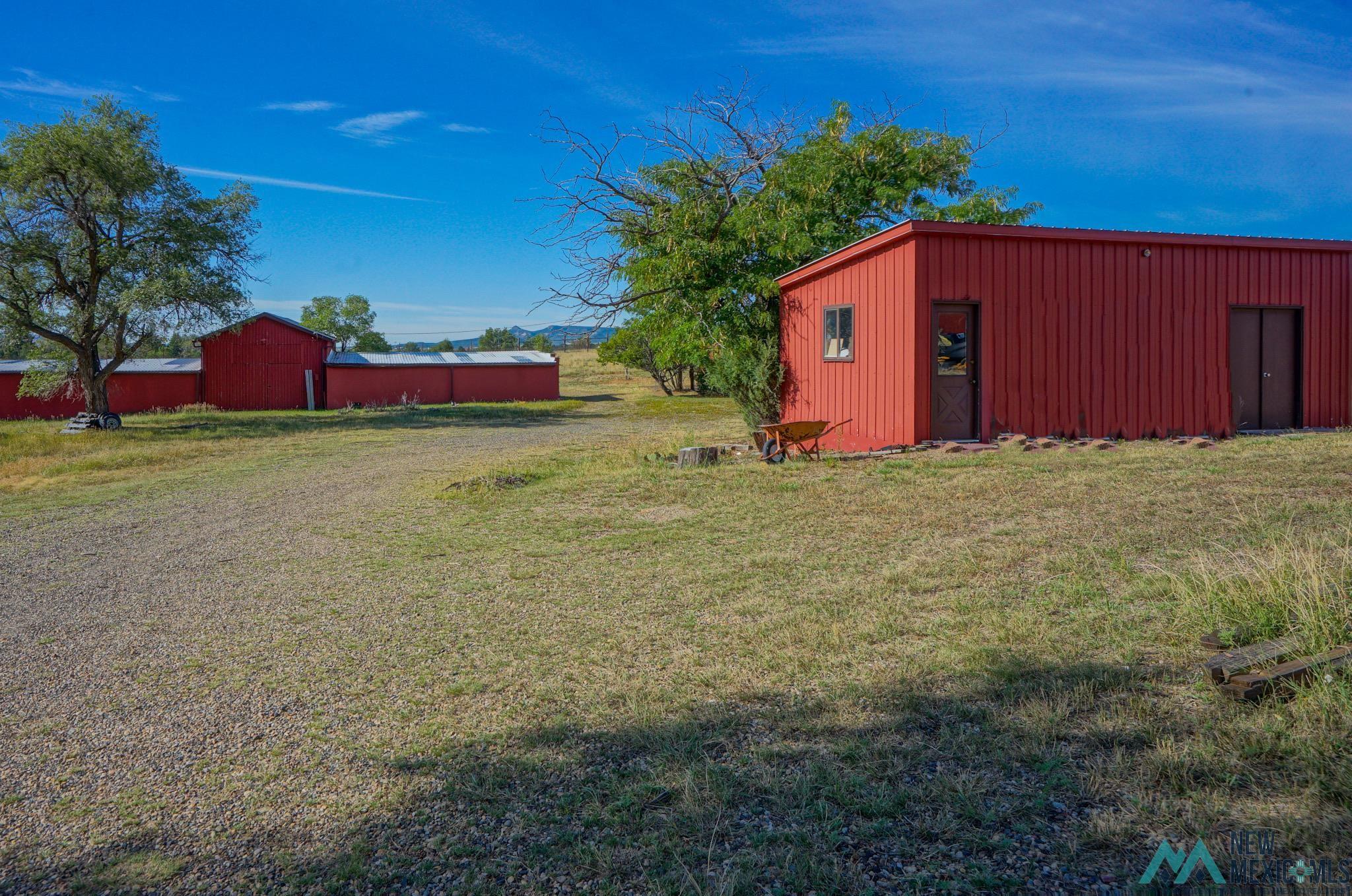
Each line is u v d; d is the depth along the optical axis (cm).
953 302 1229
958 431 1250
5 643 603
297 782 367
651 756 366
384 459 1809
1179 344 1311
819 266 1470
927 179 2238
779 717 394
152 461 1875
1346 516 669
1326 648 390
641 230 1927
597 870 285
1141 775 312
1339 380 1384
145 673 523
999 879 263
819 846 287
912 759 341
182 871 304
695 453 1257
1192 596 486
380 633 574
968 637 475
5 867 313
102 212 2661
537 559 764
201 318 2855
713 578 653
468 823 323
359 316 7200
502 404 4131
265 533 990
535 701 438
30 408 3812
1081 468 990
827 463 1170
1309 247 1352
